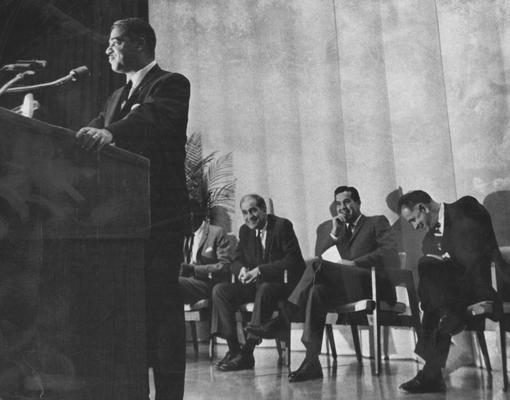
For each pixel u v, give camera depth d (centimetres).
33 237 92
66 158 96
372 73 247
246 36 264
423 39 243
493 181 228
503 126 231
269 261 216
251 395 167
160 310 122
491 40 236
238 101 260
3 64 217
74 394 96
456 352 192
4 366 91
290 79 258
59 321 96
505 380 169
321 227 229
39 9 223
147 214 111
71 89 211
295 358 210
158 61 271
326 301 203
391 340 212
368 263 209
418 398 162
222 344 228
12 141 87
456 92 239
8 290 91
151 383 138
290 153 250
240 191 242
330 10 255
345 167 245
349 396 164
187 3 270
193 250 221
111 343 103
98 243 102
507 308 180
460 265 190
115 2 226
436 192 232
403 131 241
